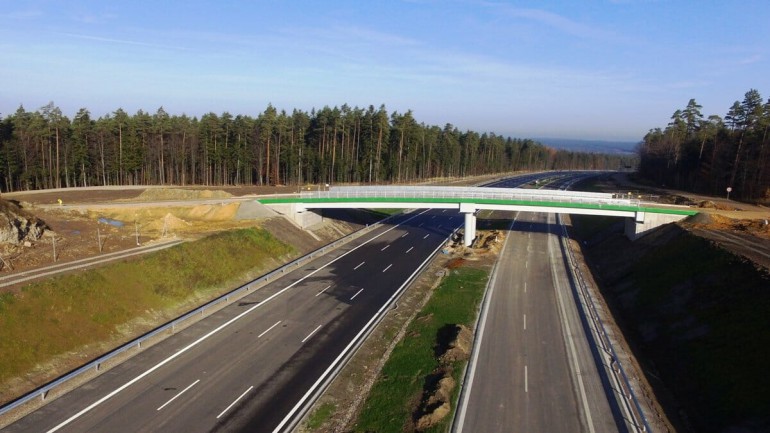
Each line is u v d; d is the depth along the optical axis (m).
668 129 144.38
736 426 26.59
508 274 55.22
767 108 90.06
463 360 33.97
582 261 63.38
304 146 117.81
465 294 48.16
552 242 71.75
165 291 42.12
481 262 60.12
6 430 25.22
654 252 56.75
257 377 31.95
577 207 67.50
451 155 163.25
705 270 44.31
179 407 28.16
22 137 98.88
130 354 33.81
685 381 32.44
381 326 40.94
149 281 42.00
